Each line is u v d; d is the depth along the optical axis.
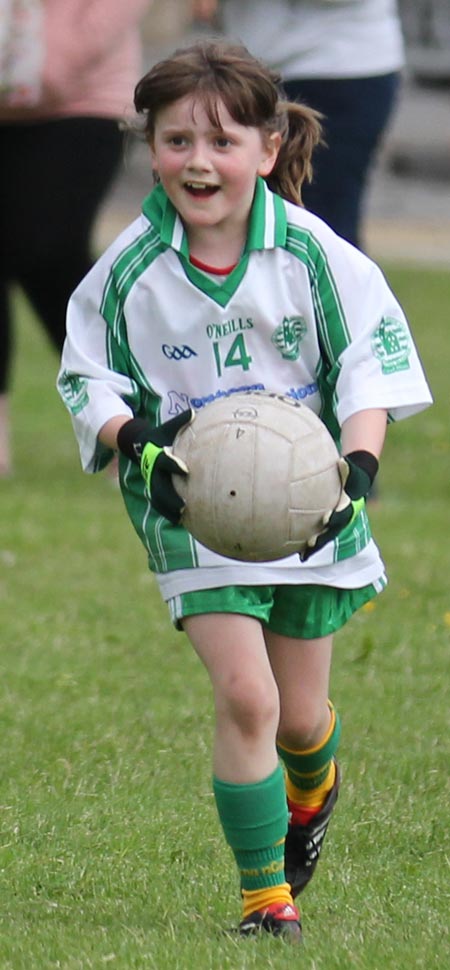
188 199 12.80
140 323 13.05
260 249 12.90
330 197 26.86
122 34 28.12
